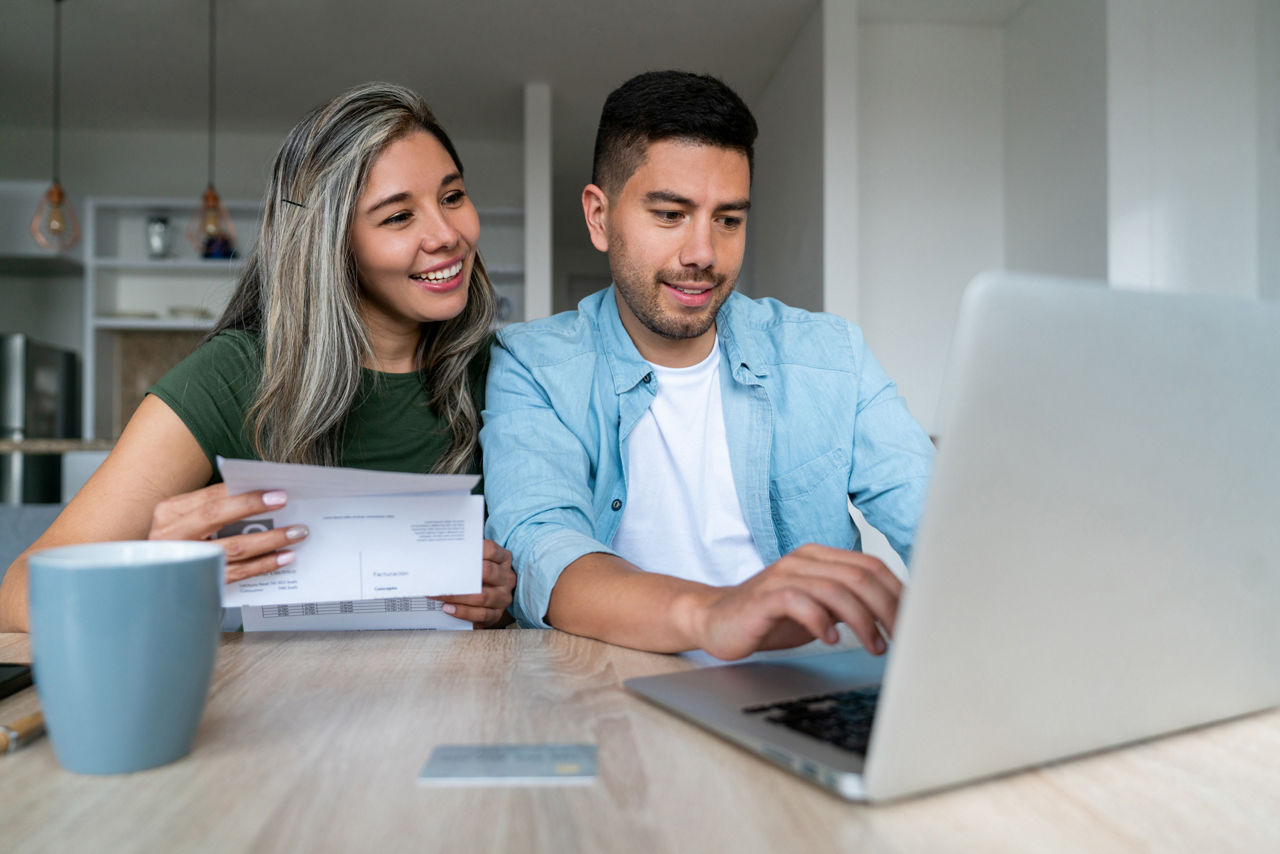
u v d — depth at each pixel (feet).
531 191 16.24
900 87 13.75
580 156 20.51
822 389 4.23
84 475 11.69
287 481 2.51
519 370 4.10
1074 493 1.36
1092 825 1.31
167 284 18.24
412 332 4.31
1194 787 1.45
